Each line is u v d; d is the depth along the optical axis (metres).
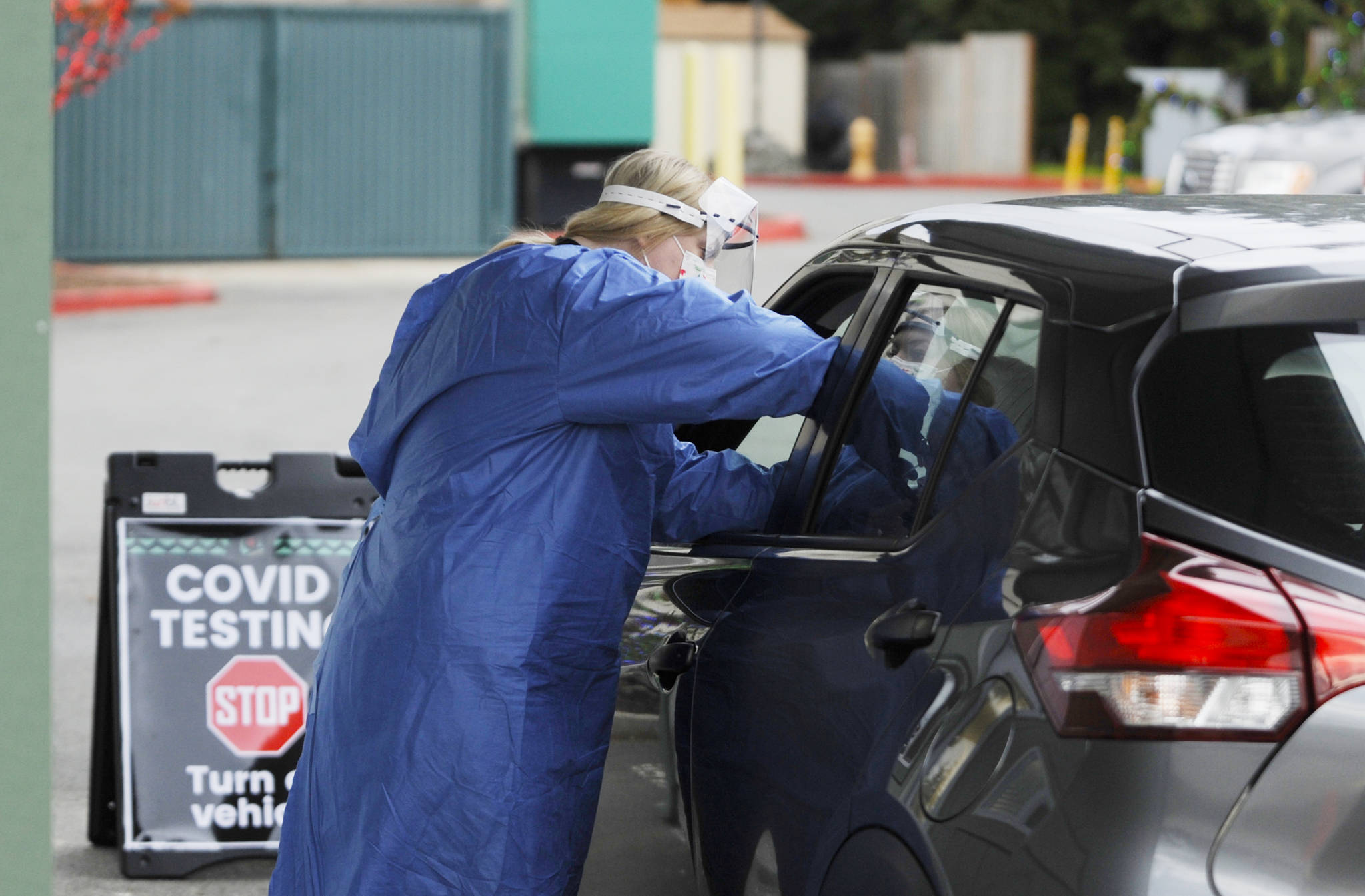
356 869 10.57
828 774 9.21
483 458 10.42
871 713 8.96
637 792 11.37
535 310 10.28
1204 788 7.49
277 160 75.88
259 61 75.25
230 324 59.19
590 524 10.41
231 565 16.70
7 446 8.78
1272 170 42.81
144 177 75.00
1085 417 8.23
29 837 8.97
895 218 11.40
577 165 78.44
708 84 142.88
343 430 41.16
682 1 164.38
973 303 9.65
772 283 63.56
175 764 16.67
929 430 9.68
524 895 10.44
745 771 10.00
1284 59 65.62
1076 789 7.66
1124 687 7.62
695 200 10.98
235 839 16.72
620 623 10.69
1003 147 144.38
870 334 10.63
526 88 78.06
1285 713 7.48
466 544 10.35
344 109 76.19
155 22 60.72
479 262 10.83
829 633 9.52
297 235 76.69
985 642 8.28
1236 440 7.97
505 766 10.27
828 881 9.17
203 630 16.72
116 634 16.69
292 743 16.77
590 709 10.65
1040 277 9.00
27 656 8.90
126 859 16.56
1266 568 7.66
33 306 8.76
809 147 156.75
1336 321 8.01
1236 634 7.51
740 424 13.08
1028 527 8.34
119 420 42.19
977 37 144.12
